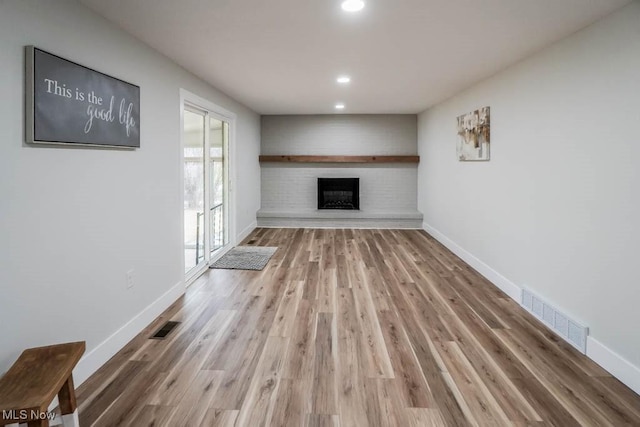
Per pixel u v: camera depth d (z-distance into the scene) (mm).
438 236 6457
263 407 2039
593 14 2420
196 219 4594
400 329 3010
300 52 3363
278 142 8008
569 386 2244
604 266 2455
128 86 2732
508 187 3820
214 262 5016
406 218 7594
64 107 2072
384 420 1936
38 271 1963
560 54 2938
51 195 2047
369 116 7918
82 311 2307
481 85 4527
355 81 4578
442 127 6180
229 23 2666
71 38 2188
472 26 2705
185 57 3500
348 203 8039
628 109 2250
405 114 7875
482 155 4457
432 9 2430
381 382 2275
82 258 2303
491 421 1930
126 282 2793
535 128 3303
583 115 2662
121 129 2645
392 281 4242
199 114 4547
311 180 8055
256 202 7734
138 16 2512
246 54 3416
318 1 2322
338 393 2164
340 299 3672
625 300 2279
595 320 2539
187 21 2615
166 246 3461
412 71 4051
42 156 1981
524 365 2480
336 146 7977
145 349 2691
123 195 2752
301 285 4098
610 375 2365
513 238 3715
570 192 2814
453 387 2227
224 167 5699
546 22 2582
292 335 2900
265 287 4031
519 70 3590
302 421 1927
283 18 2588
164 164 3424
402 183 7992
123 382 2277
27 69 1853
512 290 3717
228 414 1980
